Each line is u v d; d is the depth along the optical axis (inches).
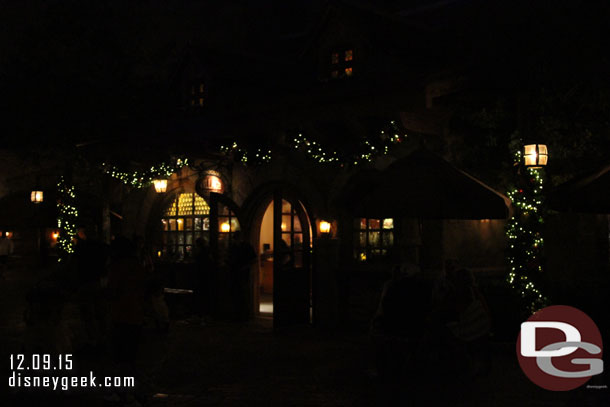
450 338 287.7
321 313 443.2
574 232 376.5
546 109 367.2
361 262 458.6
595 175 293.6
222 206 544.1
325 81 498.0
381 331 291.9
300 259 476.7
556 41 358.3
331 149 454.6
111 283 250.1
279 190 449.4
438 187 344.8
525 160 341.7
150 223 607.2
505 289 357.7
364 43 469.7
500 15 416.5
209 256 512.7
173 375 304.7
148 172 587.5
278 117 461.7
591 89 360.5
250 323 482.9
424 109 398.0
